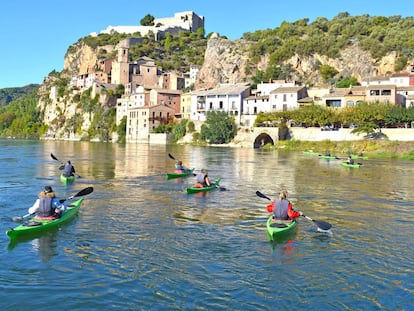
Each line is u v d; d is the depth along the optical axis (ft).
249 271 44.47
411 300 38.17
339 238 57.72
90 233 57.72
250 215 71.36
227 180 121.08
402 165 183.21
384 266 46.70
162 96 488.44
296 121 321.52
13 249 50.44
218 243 54.19
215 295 38.52
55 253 49.19
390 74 414.82
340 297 38.58
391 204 84.89
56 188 99.35
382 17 556.51
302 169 157.38
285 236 58.03
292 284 41.29
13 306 36.11
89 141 551.18
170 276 42.73
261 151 285.64
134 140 479.00
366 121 285.84
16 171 137.39
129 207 76.48
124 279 41.83
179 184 107.76
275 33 585.63
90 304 36.58
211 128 378.73
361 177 132.77
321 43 503.20
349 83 440.86
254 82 494.18
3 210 73.10
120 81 619.26
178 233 58.75
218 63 567.18
